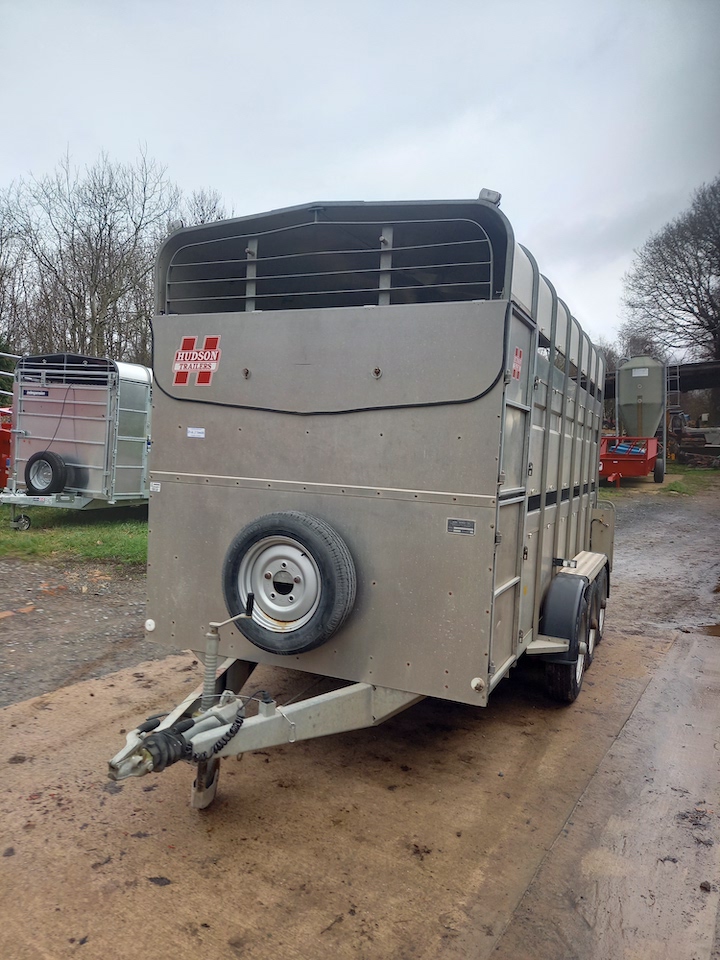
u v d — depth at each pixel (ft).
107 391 34.12
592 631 19.33
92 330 80.48
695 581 32.42
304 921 8.55
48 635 19.49
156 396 13.05
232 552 11.63
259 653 12.26
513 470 11.78
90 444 34.60
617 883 9.62
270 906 8.79
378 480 11.24
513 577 12.49
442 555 10.86
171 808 10.95
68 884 9.01
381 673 11.37
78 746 12.89
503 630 11.98
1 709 14.38
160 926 8.34
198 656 12.85
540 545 14.87
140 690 15.72
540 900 9.18
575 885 9.53
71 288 81.66
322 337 11.59
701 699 17.08
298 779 12.18
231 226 12.50
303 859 9.80
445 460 10.78
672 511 55.16
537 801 11.82
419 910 8.86
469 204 10.82
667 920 8.90
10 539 31.37
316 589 11.00
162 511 13.06
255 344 12.14
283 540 11.20
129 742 8.95
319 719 10.81
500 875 9.67
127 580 26.22
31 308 82.07
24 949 7.87
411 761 13.14
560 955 8.20
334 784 12.07
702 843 10.70
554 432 16.05
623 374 68.39
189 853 9.79
